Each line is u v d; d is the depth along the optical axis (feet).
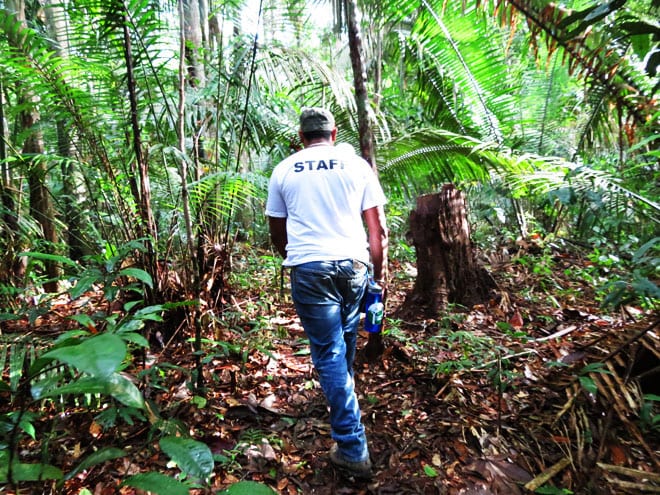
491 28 13.58
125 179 8.91
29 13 11.30
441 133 13.05
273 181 5.96
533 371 7.56
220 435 6.16
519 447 5.94
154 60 8.47
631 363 6.11
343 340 5.76
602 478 5.30
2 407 6.28
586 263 13.44
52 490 4.78
